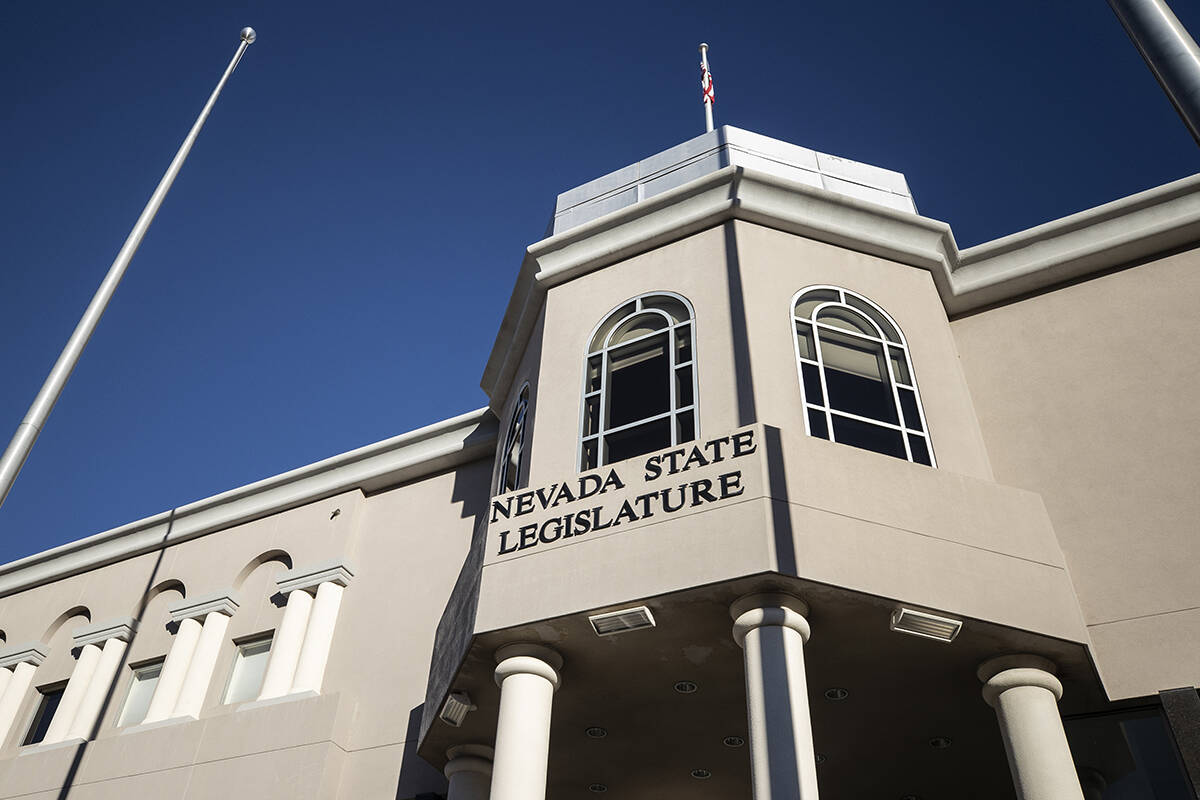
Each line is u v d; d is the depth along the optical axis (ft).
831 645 35.60
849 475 36.32
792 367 41.32
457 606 42.80
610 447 41.55
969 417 42.91
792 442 36.58
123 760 53.67
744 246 45.70
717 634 35.53
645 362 43.96
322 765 48.08
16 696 63.52
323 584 56.34
